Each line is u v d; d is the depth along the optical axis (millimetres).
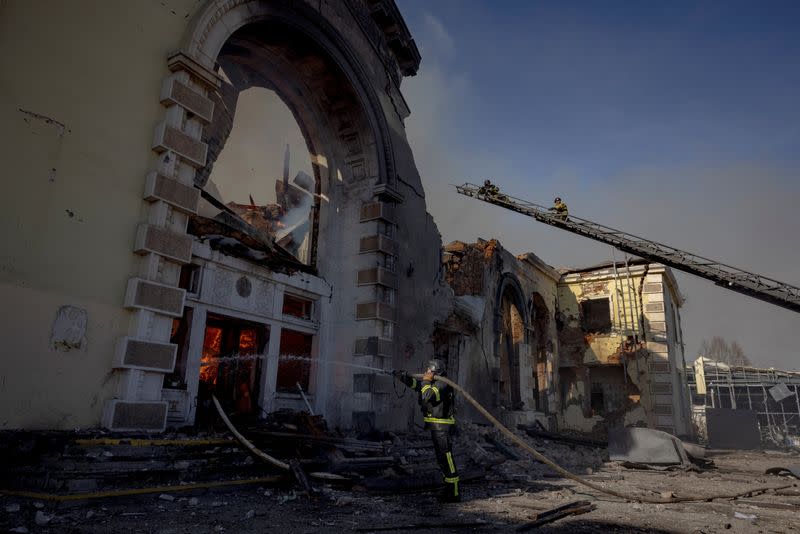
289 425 7039
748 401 32594
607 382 23609
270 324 9227
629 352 22641
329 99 11156
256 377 8953
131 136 6207
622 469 10062
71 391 5262
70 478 4234
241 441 5781
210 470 5391
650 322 22547
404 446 8930
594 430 22797
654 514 5078
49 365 5121
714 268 15297
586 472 9164
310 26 9641
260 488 5461
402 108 12969
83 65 5840
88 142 5770
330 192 11367
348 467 6277
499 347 16844
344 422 9969
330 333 10719
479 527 4145
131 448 5016
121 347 5656
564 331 24516
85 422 5328
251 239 8617
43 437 4707
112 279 5789
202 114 6867
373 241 10797
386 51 12484
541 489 6672
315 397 10078
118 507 4172
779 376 32312
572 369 24094
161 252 6113
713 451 19875
